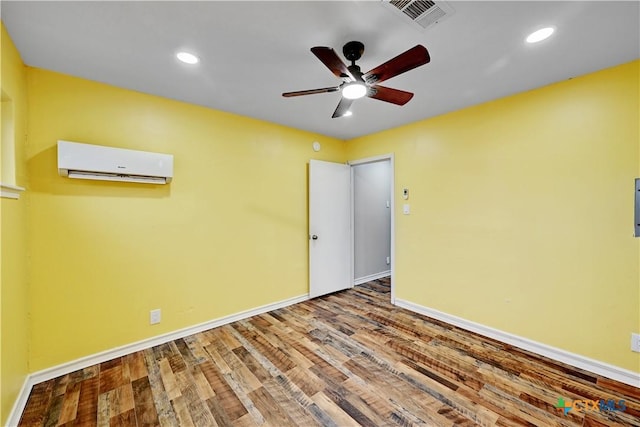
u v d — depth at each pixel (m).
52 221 2.12
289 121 3.35
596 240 2.16
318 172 3.86
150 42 1.79
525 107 2.50
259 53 1.92
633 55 1.92
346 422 1.68
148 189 2.55
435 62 2.03
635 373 2.01
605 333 2.13
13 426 1.64
